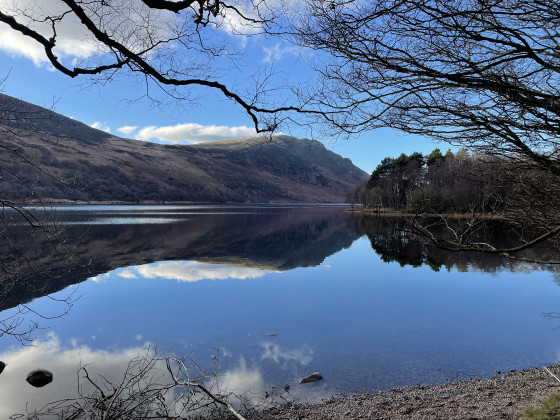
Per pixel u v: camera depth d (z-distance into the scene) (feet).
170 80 7.78
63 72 7.68
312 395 21.58
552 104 7.06
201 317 37.86
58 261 64.64
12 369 25.02
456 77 7.25
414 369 25.27
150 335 32.42
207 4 8.06
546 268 67.72
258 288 51.98
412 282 56.29
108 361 26.71
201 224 166.20
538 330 33.37
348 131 9.11
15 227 91.81
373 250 96.63
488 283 55.83
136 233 120.26
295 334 32.48
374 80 8.10
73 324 35.53
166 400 20.24
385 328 34.14
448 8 6.89
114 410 15.38
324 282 56.24
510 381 22.76
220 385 22.75
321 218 231.71
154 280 56.95
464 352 28.35
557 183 10.66
